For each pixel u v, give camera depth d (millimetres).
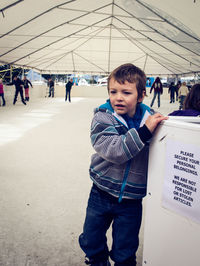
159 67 17953
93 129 1071
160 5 7496
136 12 9141
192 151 836
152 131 931
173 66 16781
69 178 2920
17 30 9055
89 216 1254
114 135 1012
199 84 1763
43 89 20781
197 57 12445
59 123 6711
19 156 3723
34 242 1766
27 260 1590
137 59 16641
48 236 1836
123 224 1183
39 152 3951
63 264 1567
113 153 975
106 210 1199
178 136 874
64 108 11062
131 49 14891
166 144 920
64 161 3537
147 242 1078
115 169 1110
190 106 1777
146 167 1119
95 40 13789
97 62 17562
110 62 17531
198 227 875
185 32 9117
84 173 3090
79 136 5137
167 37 10727
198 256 898
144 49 14516
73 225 1979
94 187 1256
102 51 15492
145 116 1086
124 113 1046
